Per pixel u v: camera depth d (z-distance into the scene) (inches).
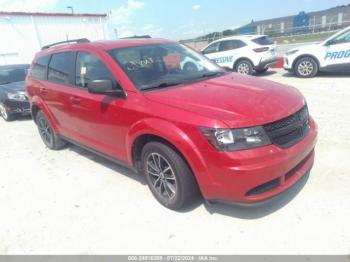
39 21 794.2
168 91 130.4
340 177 139.2
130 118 130.3
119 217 129.7
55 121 198.2
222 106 112.3
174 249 108.7
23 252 115.6
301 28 1475.1
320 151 167.2
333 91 310.7
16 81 350.3
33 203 148.6
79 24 904.9
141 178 160.7
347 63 371.9
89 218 131.5
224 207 128.0
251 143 103.9
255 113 108.2
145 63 149.3
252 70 467.2
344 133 189.8
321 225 111.3
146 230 120.0
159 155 124.7
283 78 429.4
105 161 188.2
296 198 127.7
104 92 134.0
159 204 135.7
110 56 147.3
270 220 117.3
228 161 103.0
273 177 106.0
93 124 156.9
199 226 118.6
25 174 182.7
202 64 168.9
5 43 730.8
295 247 103.3
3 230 129.9
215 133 104.0
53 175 176.9
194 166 110.6
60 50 188.2
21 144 241.4
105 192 150.8
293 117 116.3
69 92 169.3
